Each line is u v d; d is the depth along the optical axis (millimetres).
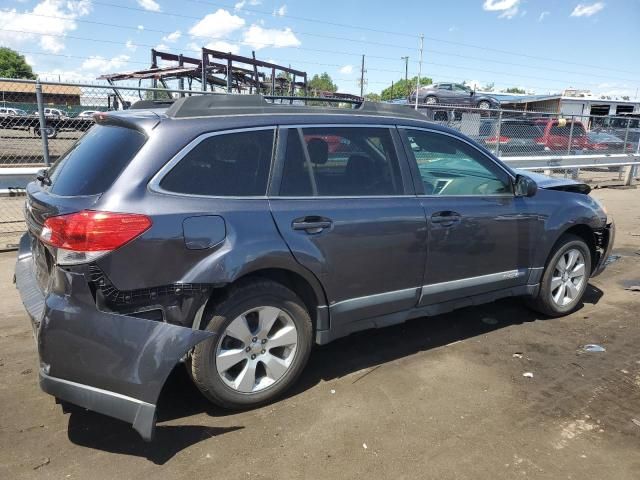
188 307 2816
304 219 3164
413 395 3404
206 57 14938
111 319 2617
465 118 12719
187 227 2777
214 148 2980
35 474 2588
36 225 2902
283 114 3299
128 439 2889
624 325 4695
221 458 2744
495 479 2623
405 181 3684
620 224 9789
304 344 3307
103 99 9273
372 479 2605
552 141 13953
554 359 3969
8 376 3543
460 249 3898
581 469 2709
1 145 9016
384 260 3510
